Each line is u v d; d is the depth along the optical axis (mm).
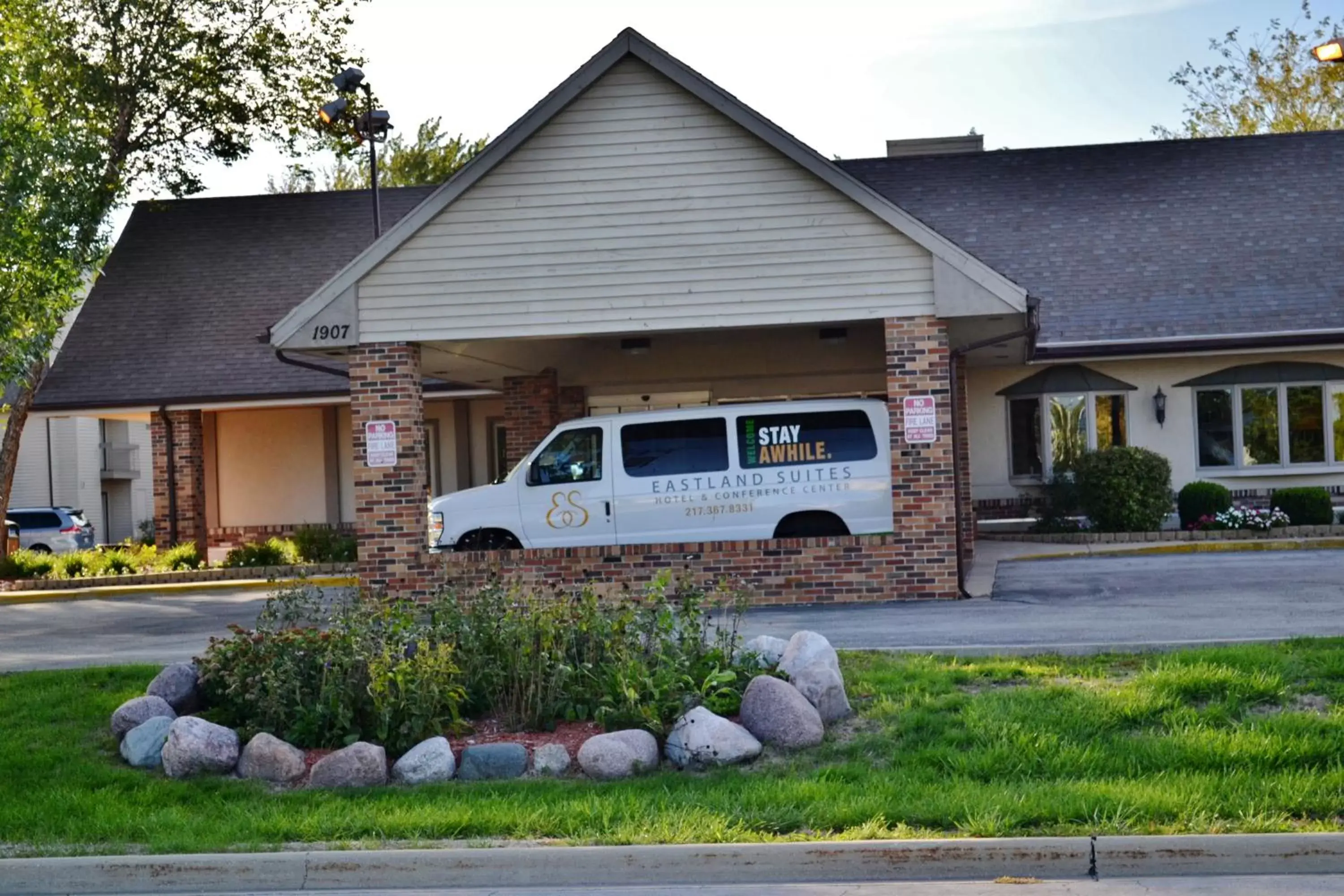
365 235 32531
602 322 17078
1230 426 26141
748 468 17938
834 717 10219
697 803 8500
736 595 11859
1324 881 7180
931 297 16672
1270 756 8680
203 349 29516
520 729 10305
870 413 17953
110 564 26516
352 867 7777
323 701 10289
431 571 17359
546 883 7652
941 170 30938
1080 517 25438
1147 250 27688
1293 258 26984
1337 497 25891
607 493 18109
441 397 27703
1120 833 7629
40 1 25453
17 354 20969
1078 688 10500
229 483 32062
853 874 7523
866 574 16953
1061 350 25594
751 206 16875
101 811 8938
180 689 11062
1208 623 13430
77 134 22672
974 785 8586
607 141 17062
